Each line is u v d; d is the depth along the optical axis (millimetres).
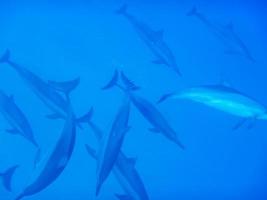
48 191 8805
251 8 12273
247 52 9008
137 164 9523
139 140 9828
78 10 11500
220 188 9250
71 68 10656
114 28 11516
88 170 9344
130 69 10797
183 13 11922
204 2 12141
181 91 5734
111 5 11672
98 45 11203
